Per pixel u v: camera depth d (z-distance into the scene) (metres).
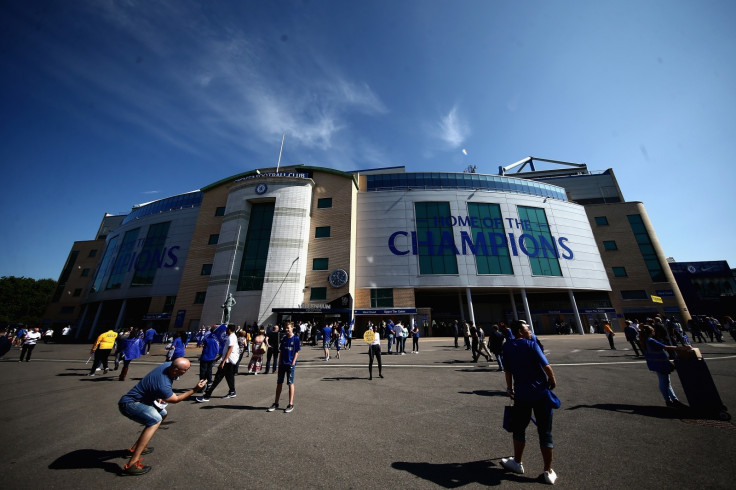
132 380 10.36
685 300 39.38
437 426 5.43
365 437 4.94
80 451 4.45
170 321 34.69
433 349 19.80
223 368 7.82
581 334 33.69
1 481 3.51
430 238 34.94
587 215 41.19
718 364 11.04
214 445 4.66
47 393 8.41
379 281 33.38
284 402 7.25
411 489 3.34
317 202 36.06
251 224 34.94
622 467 3.73
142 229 44.06
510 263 34.44
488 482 3.46
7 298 58.38
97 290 44.56
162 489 3.38
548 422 3.57
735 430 4.83
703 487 3.22
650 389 7.81
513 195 37.91
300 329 25.53
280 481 3.55
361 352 18.88
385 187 39.03
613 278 37.91
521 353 3.90
